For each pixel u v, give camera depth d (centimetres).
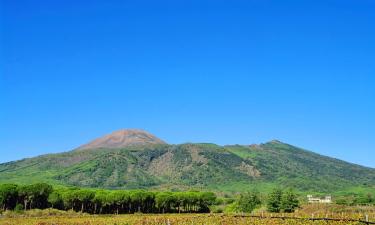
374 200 17025
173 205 17512
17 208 14250
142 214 15738
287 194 13562
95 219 11112
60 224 9131
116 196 16338
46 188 15438
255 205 14862
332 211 11844
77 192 15625
